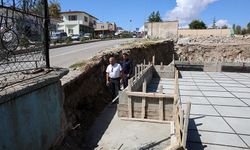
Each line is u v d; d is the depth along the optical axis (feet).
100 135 22.89
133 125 24.91
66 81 23.89
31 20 14.73
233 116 22.03
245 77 44.01
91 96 30.22
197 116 21.89
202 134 18.16
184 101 26.86
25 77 14.23
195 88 33.83
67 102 22.99
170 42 114.83
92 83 31.89
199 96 29.14
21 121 12.26
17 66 15.14
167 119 25.25
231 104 25.77
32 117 13.20
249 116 22.06
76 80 26.20
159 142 21.25
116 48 54.19
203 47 116.26
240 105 25.41
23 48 14.32
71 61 43.06
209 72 51.26
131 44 71.67
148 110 25.77
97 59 38.14
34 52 15.37
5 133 11.17
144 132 23.26
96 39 142.51
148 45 74.38
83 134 22.57
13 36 13.28
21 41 14.03
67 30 197.88
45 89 14.55
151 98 25.39
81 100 27.02
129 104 26.14
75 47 77.92
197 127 19.43
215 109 23.97
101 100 32.32
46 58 16.69
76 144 19.51
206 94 30.22
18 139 12.05
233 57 113.50
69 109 22.97
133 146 20.65
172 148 15.38
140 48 63.87
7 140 11.28
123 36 197.88
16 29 13.47
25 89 12.18
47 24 16.34
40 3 15.75
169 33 152.56
